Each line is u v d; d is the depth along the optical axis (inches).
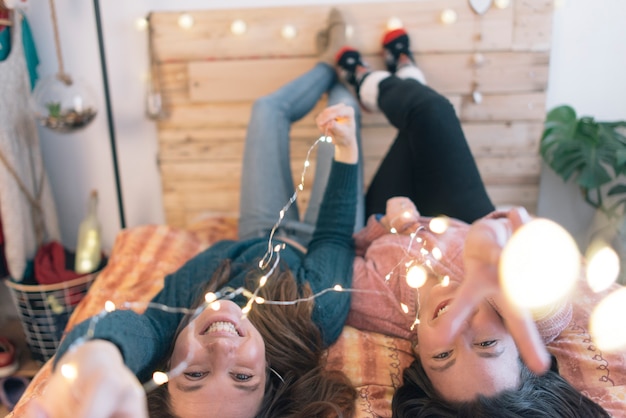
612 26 73.6
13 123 68.6
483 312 40.1
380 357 50.4
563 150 73.3
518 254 30.1
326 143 68.7
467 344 39.9
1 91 66.2
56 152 81.6
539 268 29.8
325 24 75.9
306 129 79.5
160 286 61.3
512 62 75.0
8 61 67.1
